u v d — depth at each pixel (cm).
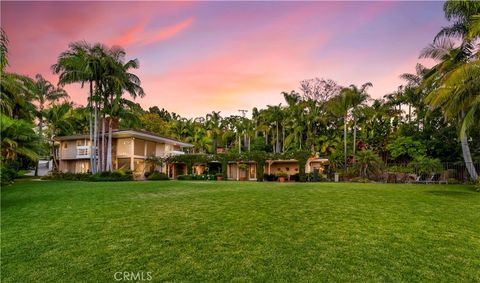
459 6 1559
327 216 723
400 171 2417
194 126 5469
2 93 1944
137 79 2755
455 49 1780
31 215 820
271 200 983
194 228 638
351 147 3644
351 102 2995
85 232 631
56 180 2414
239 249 500
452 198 1007
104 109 2662
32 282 405
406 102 3422
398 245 504
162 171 3316
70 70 2511
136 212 821
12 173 2033
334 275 392
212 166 3459
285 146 4009
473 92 1293
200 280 389
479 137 2416
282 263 435
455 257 449
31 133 2047
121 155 3031
